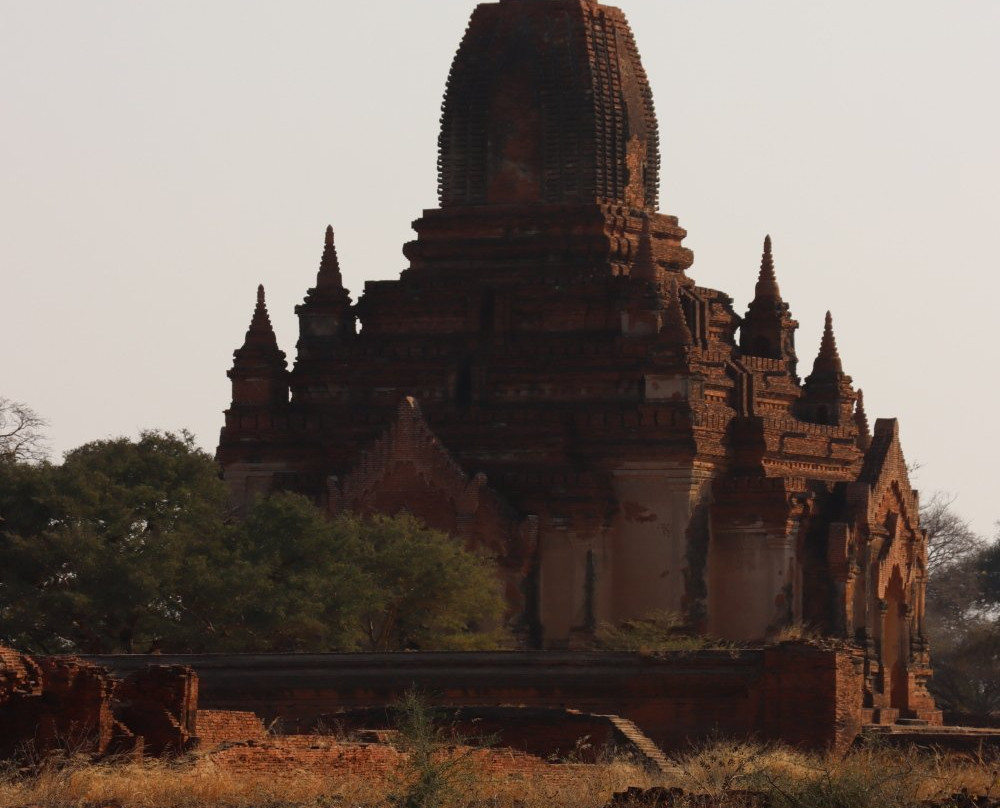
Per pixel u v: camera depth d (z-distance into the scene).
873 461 168.38
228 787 75.00
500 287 166.25
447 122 170.75
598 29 171.50
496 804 73.38
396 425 157.50
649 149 173.38
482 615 144.88
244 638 134.00
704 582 157.12
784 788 73.25
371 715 100.56
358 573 137.38
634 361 160.62
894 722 157.38
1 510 140.00
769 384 172.50
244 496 165.75
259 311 169.25
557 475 156.88
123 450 145.00
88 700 83.81
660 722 112.69
